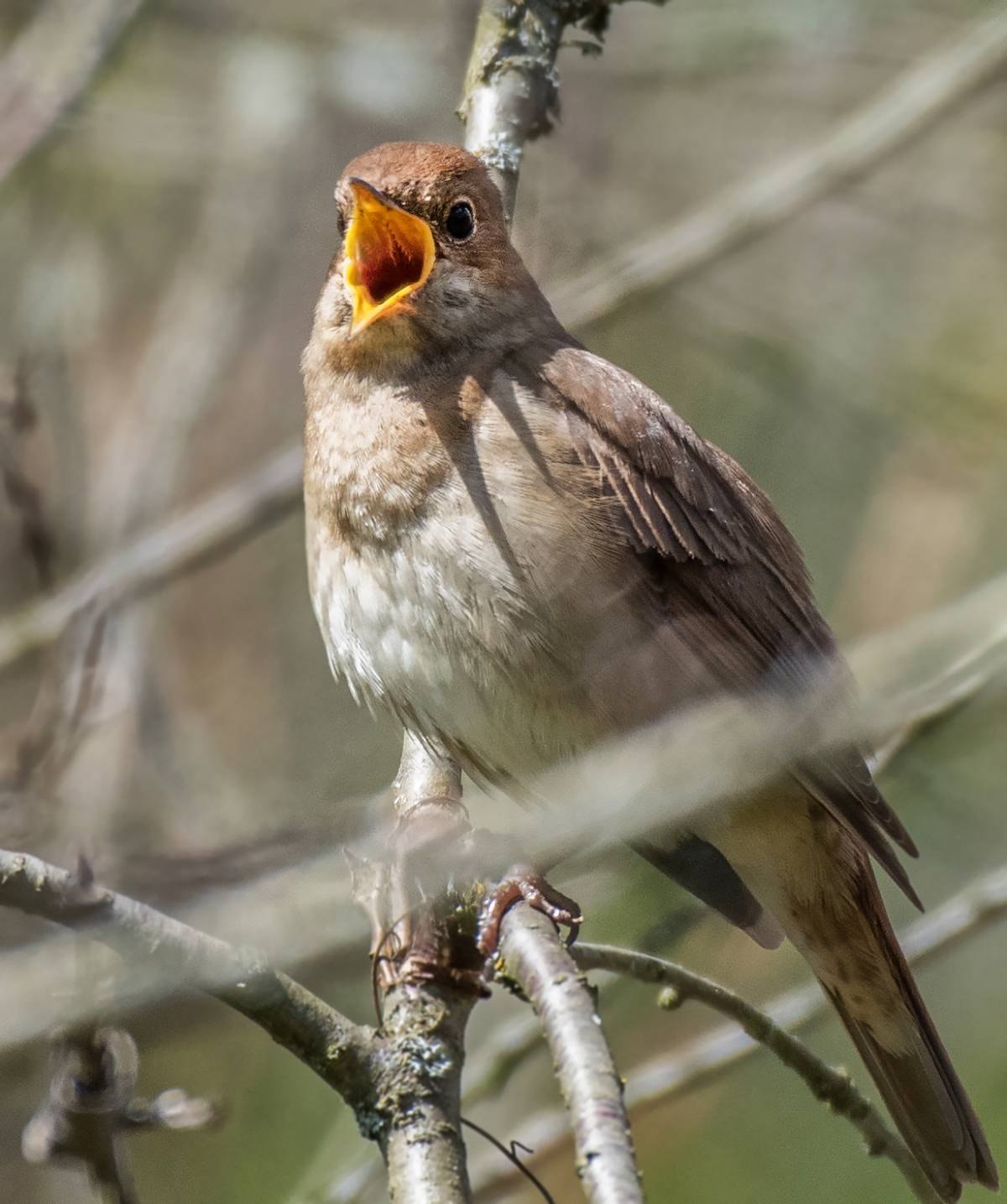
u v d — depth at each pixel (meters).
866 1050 8.00
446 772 7.91
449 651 7.26
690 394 12.79
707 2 12.93
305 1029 6.18
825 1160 10.44
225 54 13.22
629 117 13.21
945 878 11.19
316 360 7.80
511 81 8.73
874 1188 10.33
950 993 11.21
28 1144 6.34
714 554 7.83
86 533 12.00
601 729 7.37
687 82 13.05
